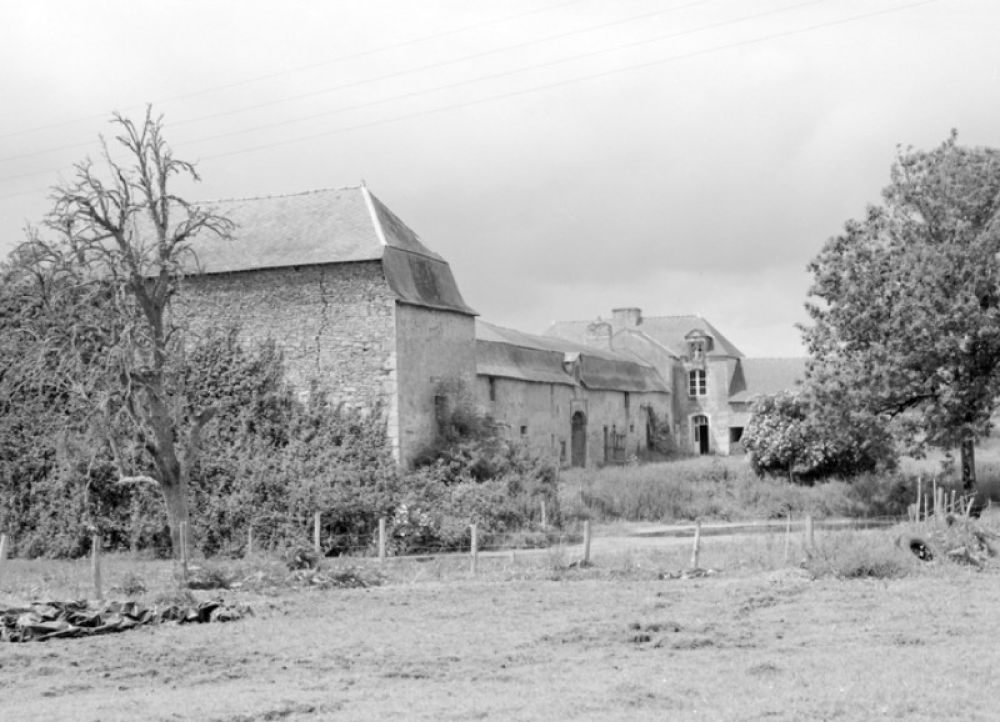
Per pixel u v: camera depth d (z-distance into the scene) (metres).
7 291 36.34
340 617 19.33
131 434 34.44
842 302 37.12
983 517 31.83
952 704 11.90
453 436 38.03
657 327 81.62
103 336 31.89
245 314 37.25
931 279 35.00
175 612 19.25
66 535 34.94
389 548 31.89
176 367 31.67
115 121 30.70
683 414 77.19
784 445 43.56
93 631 18.12
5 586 23.41
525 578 24.28
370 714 11.93
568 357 56.41
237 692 13.50
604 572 24.53
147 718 11.98
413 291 37.38
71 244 30.39
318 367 36.38
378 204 39.12
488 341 47.16
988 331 34.31
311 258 36.69
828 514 38.97
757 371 80.56
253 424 35.94
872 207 37.59
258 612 20.05
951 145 37.62
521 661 15.08
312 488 33.34
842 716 11.51
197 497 34.19
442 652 15.77
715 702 12.16
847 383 36.38
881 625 17.09
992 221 35.84
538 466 38.59
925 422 36.28
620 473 43.97
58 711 12.57
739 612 18.66
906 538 24.52
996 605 18.78
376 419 35.62
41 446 36.12
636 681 13.30
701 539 32.22
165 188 31.27
